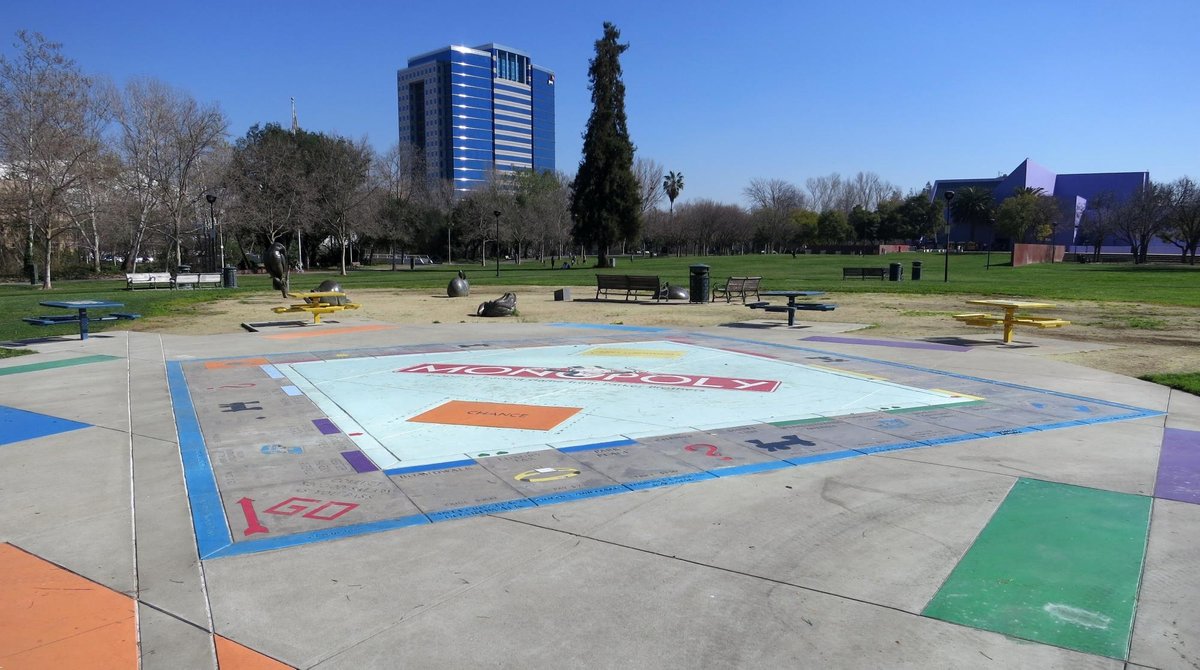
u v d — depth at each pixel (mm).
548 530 4387
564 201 90750
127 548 4180
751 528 4410
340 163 61938
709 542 4211
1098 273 46969
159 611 3463
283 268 16438
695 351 11906
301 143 66062
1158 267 59250
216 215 51094
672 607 3473
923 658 3037
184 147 48875
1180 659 3006
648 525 4461
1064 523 4453
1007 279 38719
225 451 6129
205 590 3666
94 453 6105
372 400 8148
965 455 5902
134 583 3748
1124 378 9383
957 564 3904
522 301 25219
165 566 3943
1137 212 79312
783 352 11773
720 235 122312
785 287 31641
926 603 3492
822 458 5824
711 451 6027
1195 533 4289
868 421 7070
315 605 3504
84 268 48781
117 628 3311
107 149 43375
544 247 95688
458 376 9633
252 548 4160
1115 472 5445
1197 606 3445
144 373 10000
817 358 11109
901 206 125875
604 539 4254
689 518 4570
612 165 63312
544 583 3717
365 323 16938
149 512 4742
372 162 72438
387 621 3355
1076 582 3691
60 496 5066
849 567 3883
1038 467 5566
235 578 3791
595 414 7395
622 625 3312
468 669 2975
